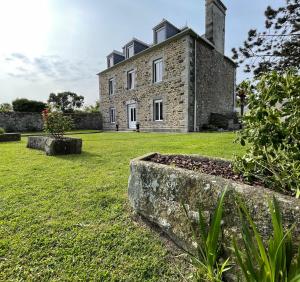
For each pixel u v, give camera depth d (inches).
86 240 61.5
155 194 65.8
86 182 108.2
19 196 91.3
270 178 55.3
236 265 44.1
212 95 482.0
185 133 387.5
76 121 680.4
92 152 198.8
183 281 47.7
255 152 60.1
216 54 491.5
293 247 37.5
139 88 530.6
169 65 443.2
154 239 62.4
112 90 656.4
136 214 74.4
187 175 57.8
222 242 47.4
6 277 48.4
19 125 612.1
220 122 456.1
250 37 318.3
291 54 289.6
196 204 54.1
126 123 591.2
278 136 53.2
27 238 62.1
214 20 474.0
